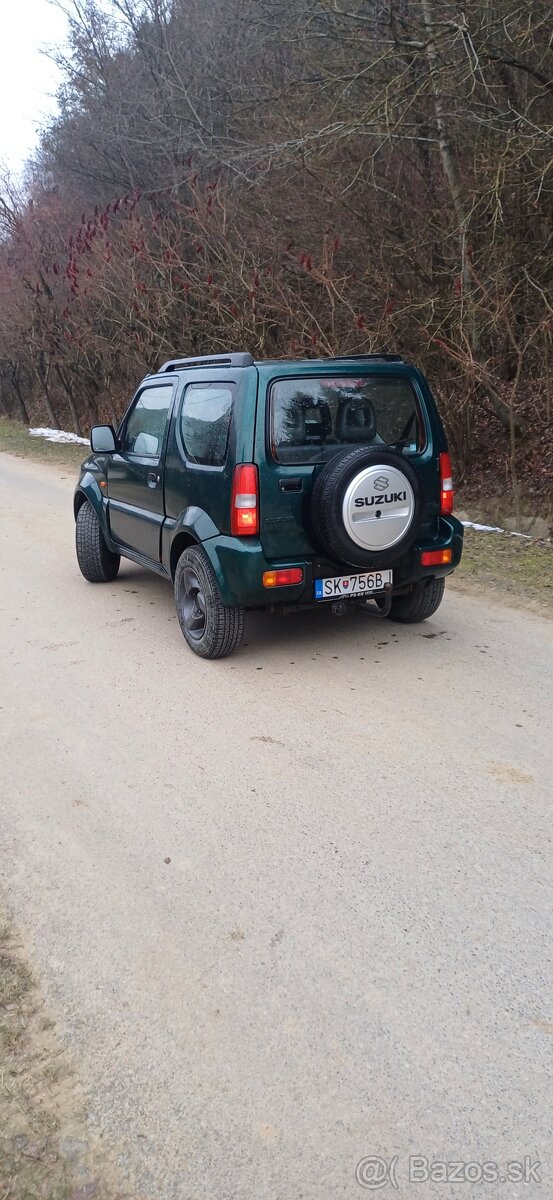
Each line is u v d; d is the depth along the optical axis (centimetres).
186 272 1252
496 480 1025
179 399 527
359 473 441
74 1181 188
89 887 289
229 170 1412
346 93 1048
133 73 1858
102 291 1516
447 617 575
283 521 454
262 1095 207
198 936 263
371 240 1044
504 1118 199
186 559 506
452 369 982
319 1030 225
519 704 427
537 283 907
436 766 365
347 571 474
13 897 286
